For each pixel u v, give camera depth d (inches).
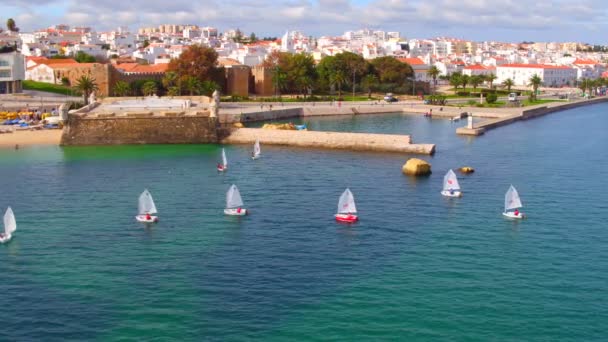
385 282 2271.2
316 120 7682.1
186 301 2121.1
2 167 4362.7
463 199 3459.6
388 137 5172.2
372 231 2866.6
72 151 5083.7
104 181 3902.6
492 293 2176.4
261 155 4933.6
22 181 3902.6
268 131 5565.9
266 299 2139.5
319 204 3336.6
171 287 2235.5
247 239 2758.4
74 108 7003.0
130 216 3120.1
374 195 3540.8
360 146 5231.3
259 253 2578.7
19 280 2305.6
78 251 2610.7
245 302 2116.1
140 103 6643.7
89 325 1961.1
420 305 2085.4
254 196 3511.3
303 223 2992.1
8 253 2591.0
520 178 4030.5
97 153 4997.5
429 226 2942.9
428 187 3754.9
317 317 2007.9
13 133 5802.2
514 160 4741.6
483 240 2736.2
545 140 5905.5
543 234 2819.9
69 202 3388.3
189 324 1964.8
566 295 2165.4
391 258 2514.8
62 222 3021.7
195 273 2364.7
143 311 2052.2
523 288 2217.0
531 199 3454.7
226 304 2101.4
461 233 2837.1
